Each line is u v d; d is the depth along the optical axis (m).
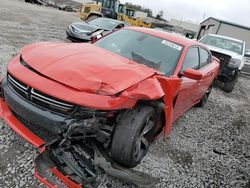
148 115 2.91
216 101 7.52
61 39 11.50
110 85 2.65
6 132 3.36
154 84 2.91
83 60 2.98
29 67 2.84
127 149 2.73
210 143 4.62
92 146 2.72
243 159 4.30
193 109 6.23
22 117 2.74
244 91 10.19
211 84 6.30
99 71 2.81
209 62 5.66
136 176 2.71
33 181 2.72
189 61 4.27
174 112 3.93
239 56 8.91
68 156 2.51
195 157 3.99
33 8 28.58
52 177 2.50
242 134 5.43
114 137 2.76
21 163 2.92
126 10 33.12
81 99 2.48
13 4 27.16
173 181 3.26
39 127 2.68
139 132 2.82
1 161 2.89
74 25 11.20
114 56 3.43
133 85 2.75
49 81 2.61
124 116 2.79
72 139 2.54
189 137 4.63
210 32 21.77
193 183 3.33
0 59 6.20
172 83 3.20
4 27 11.23
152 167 3.41
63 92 2.51
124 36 4.29
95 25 12.43
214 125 5.55
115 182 2.92
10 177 2.71
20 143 3.22
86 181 2.40
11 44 8.16
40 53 3.07
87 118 2.55
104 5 27.42
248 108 7.69
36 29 12.84
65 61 2.90
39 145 2.64
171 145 4.15
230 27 19.94
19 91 2.74
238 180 3.65
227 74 8.59
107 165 2.62
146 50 3.97
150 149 3.85
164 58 3.88
